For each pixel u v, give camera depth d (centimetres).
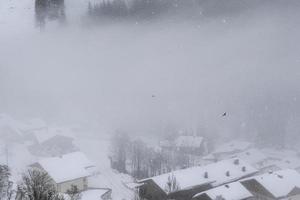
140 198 5609
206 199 5362
